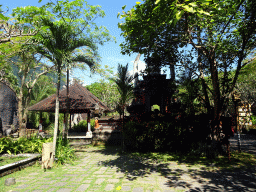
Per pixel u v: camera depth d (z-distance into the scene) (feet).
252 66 38.27
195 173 19.58
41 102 58.80
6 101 71.46
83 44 29.58
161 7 18.56
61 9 30.32
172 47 33.22
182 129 32.32
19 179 18.15
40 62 61.82
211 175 18.72
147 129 33.96
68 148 29.25
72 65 29.86
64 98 54.24
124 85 33.91
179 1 15.03
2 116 69.36
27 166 23.11
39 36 26.05
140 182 16.88
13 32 29.09
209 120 30.91
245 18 25.77
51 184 16.57
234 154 28.35
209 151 27.58
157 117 35.45
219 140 28.32
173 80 35.47
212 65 28.45
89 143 46.01
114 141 43.47
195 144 30.89
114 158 28.37
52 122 87.45
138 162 25.22
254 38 26.91
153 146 33.73
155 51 33.30
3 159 24.90
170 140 32.91
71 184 16.52
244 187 15.26
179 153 30.76
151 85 38.88
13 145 28.60
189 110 32.81
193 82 33.17
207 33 27.14
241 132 59.00
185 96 33.06
